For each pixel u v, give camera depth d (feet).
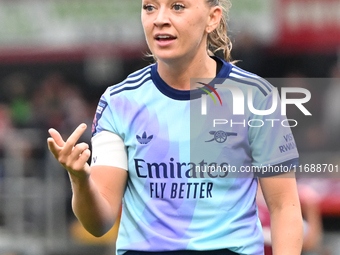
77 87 138.62
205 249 31.60
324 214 86.74
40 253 87.76
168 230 32.12
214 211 32.09
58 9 116.67
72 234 90.48
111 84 138.51
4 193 90.94
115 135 33.24
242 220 32.40
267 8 112.47
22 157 92.12
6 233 90.02
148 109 32.78
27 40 117.60
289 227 31.83
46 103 121.60
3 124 117.29
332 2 114.73
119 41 116.67
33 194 91.04
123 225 33.53
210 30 32.71
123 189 33.42
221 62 33.65
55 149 28.66
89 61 137.59
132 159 32.78
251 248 32.19
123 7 116.16
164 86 32.86
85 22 116.78
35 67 139.95
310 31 114.42
